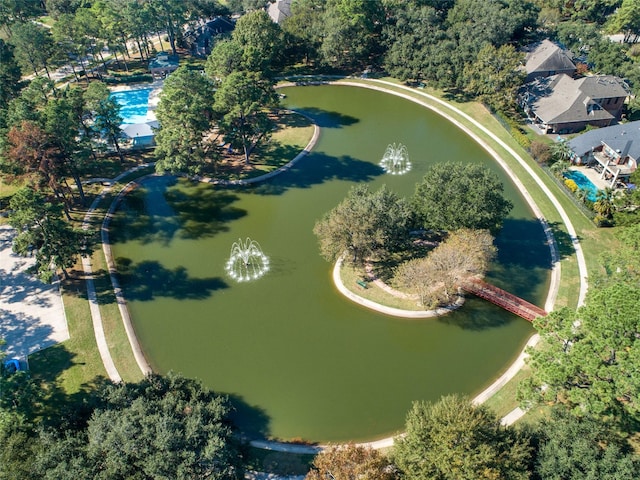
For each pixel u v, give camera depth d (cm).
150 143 10206
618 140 8950
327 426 5394
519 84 10844
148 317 6644
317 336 6412
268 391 5769
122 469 4247
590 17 15412
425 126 11262
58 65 12700
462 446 3966
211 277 7269
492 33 11819
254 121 9525
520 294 6906
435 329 6462
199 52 14400
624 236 6469
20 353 5953
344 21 12800
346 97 12569
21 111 7575
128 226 8181
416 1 13350
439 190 7031
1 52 10775
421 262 6488
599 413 4462
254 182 9262
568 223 8081
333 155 10125
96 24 12481
